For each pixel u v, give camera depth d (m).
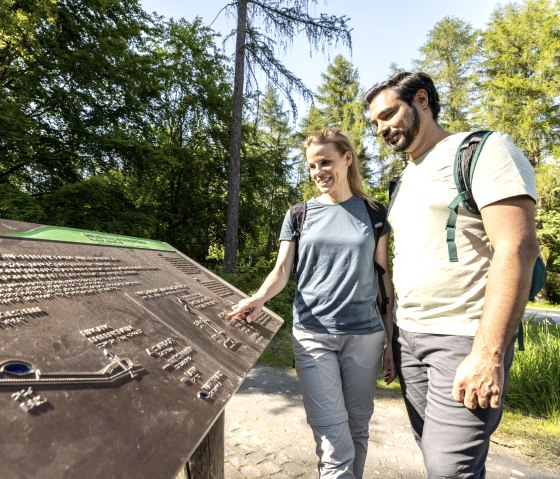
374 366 1.97
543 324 7.72
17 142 8.08
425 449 1.48
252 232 14.97
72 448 0.72
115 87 10.34
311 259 1.99
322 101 24.30
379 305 2.09
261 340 1.79
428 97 1.71
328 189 2.01
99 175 9.27
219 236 14.95
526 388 4.29
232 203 10.32
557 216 16.95
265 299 1.99
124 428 0.83
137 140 10.40
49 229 1.64
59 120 9.95
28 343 0.92
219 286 2.25
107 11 10.22
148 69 10.95
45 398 0.79
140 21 11.71
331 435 1.77
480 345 1.26
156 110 12.08
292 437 3.33
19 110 8.29
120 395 0.91
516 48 20.17
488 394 1.24
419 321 1.60
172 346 1.27
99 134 9.93
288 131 24.44
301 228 2.08
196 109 14.42
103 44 9.27
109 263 1.65
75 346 0.99
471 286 1.49
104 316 1.21
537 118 19.02
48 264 1.36
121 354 1.06
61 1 8.95
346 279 1.90
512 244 1.25
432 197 1.55
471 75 22.25
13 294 1.08
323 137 2.01
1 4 6.87
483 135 1.44
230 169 10.38
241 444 3.15
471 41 23.34
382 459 3.03
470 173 1.42
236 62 10.04
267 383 4.67
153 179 13.55
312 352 1.91
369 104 1.80
